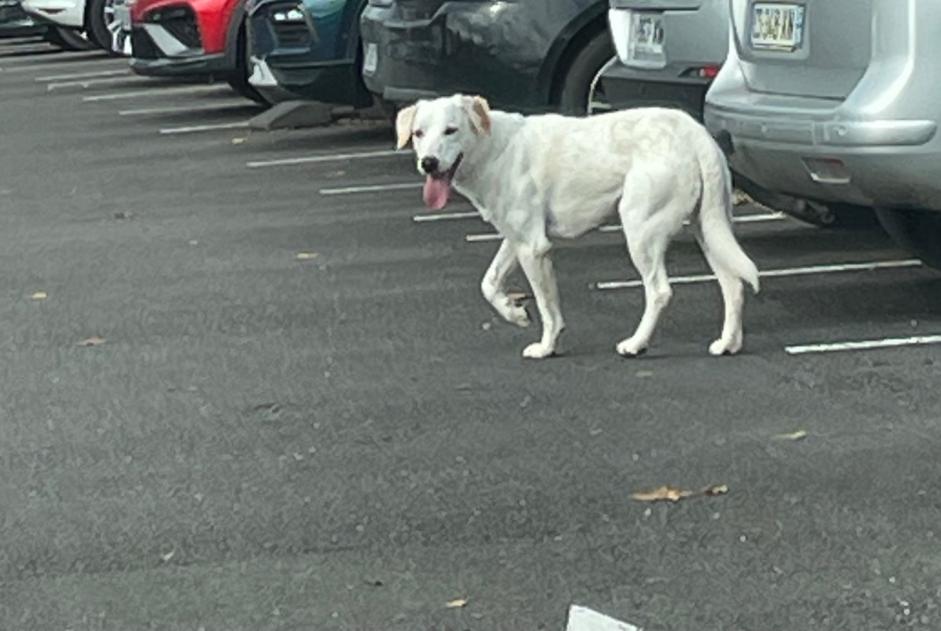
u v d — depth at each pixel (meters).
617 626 5.05
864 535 6.92
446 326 10.49
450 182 9.09
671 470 7.74
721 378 9.08
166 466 8.19
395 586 6.66
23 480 8.10
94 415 9.08
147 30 21.00
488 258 12.38
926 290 10.69
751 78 9.93
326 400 9.10
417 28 13.98
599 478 7.70
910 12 8.89
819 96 9.43
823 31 9.34
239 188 16.27
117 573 6.94
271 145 19.09
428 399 9.00
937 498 7.27
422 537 7.14
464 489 7.65
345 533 7.22
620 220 9.47
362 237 13.43
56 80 28.16
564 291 11.13
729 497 7.39
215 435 8.62
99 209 15.59
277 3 17.41
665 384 9.02
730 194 9.35
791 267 11.47
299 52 17.34
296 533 7.25
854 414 8.38
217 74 21.19
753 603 6.36
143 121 21.98
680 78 11.19
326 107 20.31
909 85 8.92
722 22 10.93
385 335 10.37
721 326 10.08
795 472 7.64
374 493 7.66
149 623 6.45
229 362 9.98
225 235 13.90
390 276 11.96
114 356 10.27
